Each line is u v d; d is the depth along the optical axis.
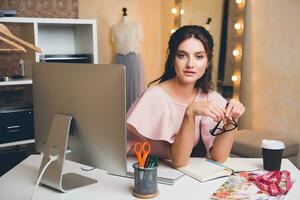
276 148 1.38
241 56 3.32
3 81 2.91
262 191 1.20
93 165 1.27
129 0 4.01
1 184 1.31
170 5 4.06
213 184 1.27
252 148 2.66
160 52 4.31
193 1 3.68
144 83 3.93
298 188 1.24
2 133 2.90
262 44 3.15
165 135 1.42
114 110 1.15
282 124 3.03
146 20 4.17
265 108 3.18
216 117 1.36
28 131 3.01
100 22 3.84
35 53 2.97
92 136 1.23
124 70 1.11
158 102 1.51
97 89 1.18
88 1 3.75
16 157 2.86
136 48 3.83
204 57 1.47
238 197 1.15
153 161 1.17
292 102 2.92
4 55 3.24
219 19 3.40
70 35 3.62
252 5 3.21
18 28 3.30
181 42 1.45
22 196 1.20
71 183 1.29
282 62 2.98
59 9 3.51
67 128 1.24
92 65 1.18
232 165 1.47
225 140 1.48
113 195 1.19
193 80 1.47
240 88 3.37
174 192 1.20
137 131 1.43
